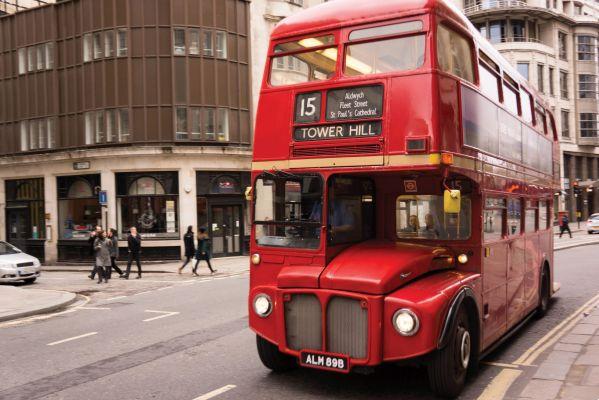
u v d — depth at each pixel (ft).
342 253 21.27
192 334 31.96
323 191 20.93
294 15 23.66
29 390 22.11
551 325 32.94
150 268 78.54
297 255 21.25
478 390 20.76
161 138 87.92
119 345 29.89
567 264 66.80
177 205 88.12
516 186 29.25
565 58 184.24
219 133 90.53
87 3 91.35
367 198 23.29
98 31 90.27
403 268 19.35
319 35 22.06
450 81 20.54
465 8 178.29
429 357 19.24
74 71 93.09
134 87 88.22
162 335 32.04
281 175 21.86
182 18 88.79
